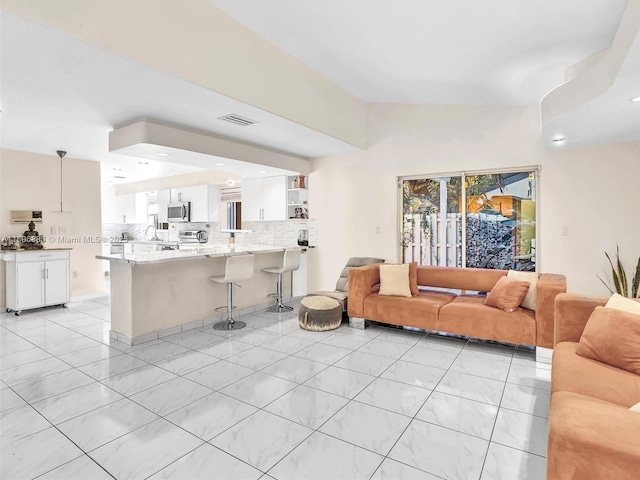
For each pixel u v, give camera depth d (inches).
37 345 146.6
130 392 104.5
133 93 120.3
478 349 142.5
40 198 220.4
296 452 77.2
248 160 194.9
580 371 79.4
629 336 81.7
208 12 116.0
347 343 149.3
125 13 94.7
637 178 149.6
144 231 371.2
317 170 238.1
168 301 161.2
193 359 130.9
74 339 154.9
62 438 81.7
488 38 112.9
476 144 185.5
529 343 131.6
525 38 110.3
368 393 104.3
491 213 185.0
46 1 80.4
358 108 206.5
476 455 76.3
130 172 295.6
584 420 46.9
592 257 158.4
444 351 140.0
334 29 122.0
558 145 157.5
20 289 195.8
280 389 106.7
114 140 159.6
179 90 117.6
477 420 90.0
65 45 88.9
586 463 43.3
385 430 85.6
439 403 98.7
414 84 167.8
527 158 172.9
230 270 165.5
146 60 99.3
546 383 111.3
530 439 82.0
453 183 195.8
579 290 161.3
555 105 116.8
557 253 165.3
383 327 174.1
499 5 94.3
